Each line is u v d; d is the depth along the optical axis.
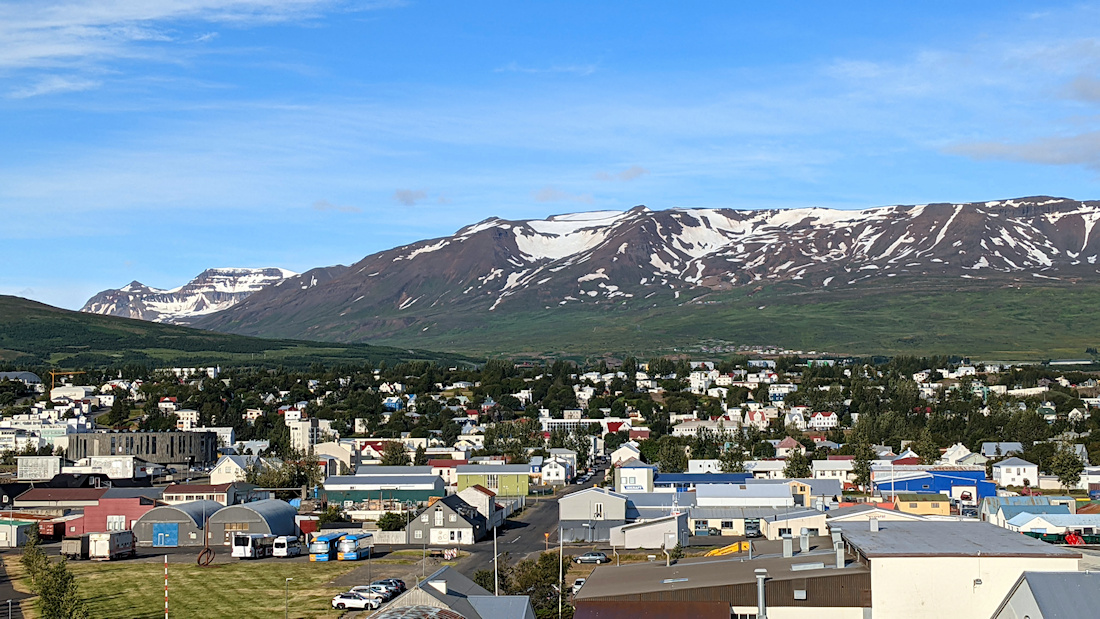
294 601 111.69
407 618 75.56
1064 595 71.69
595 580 86.81
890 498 197.62
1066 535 154.00
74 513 190.12
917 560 76.50
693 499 187.75
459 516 158.12
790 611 77.06
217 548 156.12
